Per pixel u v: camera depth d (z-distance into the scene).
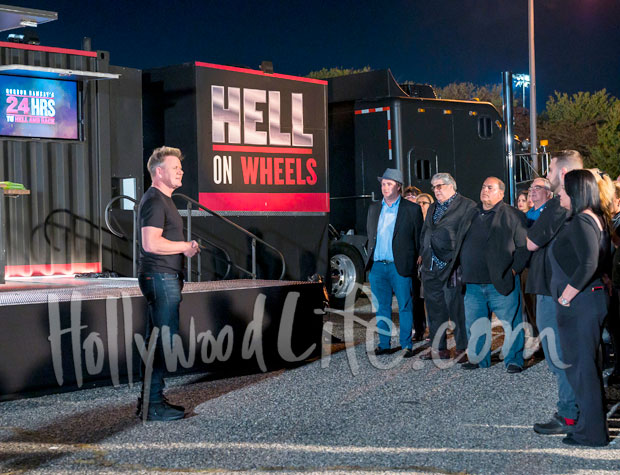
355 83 13.20
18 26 8.09
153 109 9.84
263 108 10.05
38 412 5.86
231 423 5.52
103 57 9.27
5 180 8.58
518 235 7.01
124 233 9.39
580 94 44.44
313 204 10.55
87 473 4.41
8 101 8.55
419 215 8.01
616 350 6.66
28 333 6.20
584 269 4.71
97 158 9.26
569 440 4.93
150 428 5.39
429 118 13.16
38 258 8.81
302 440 5.07
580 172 4.87
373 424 5.46
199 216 9.51
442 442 5.00
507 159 14.25
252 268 9.25
